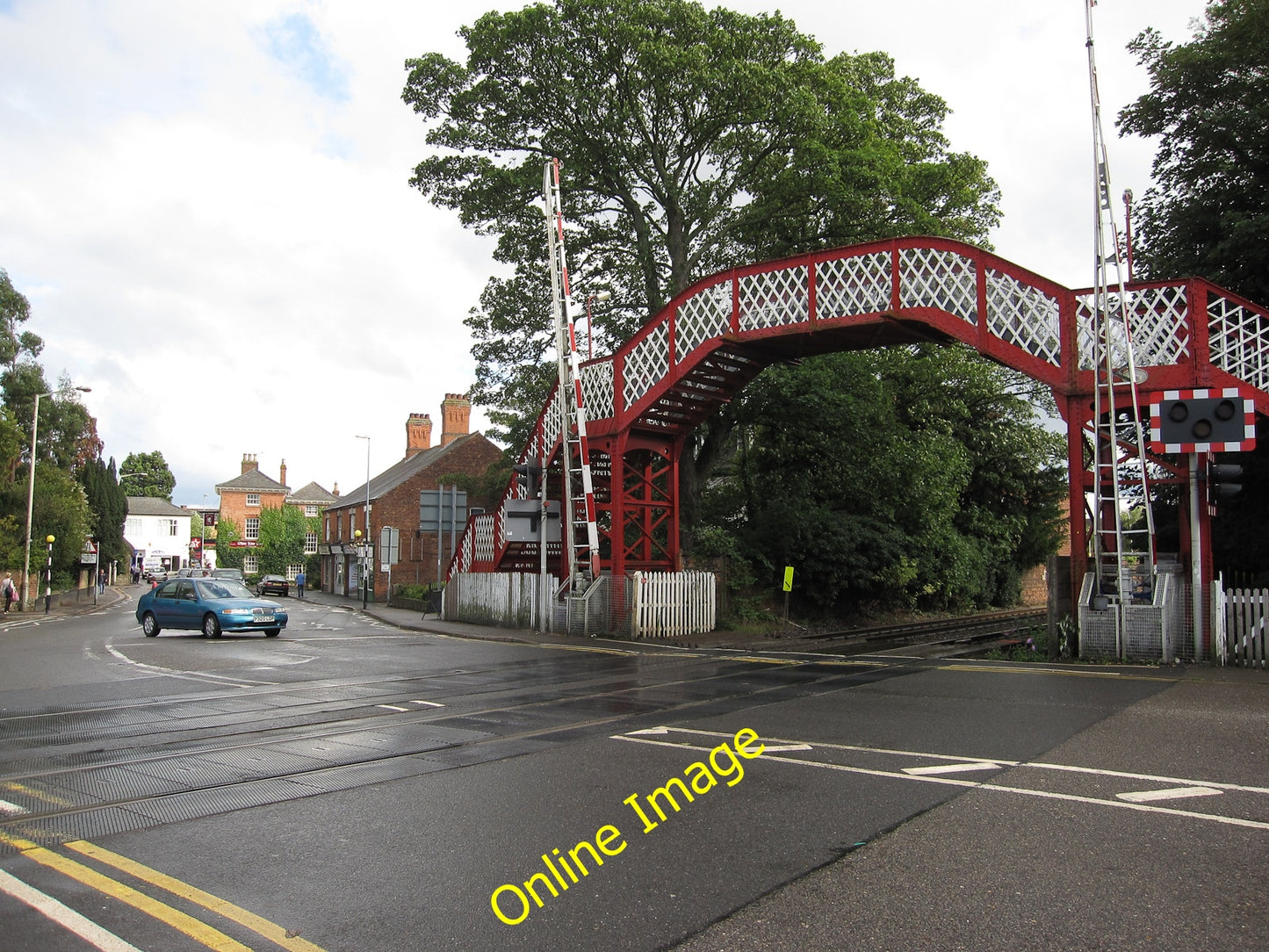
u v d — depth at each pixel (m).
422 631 25.58
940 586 34.97
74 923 4.33
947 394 35.88
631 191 28.41
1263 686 12.06
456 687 13.00
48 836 5.77
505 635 22.89
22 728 9.67
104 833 5.82
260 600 23.72
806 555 28.91
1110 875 4.91
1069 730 9.03
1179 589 14.83
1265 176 19.56
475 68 26.84
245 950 4.04
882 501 31.78
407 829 5.89
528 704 11.21
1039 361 16.41
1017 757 7.81
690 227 29.53
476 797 6.67
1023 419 40.22
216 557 94.12
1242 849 5.31
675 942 4.11
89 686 13.20
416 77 27.80
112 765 7.86
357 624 29.84
